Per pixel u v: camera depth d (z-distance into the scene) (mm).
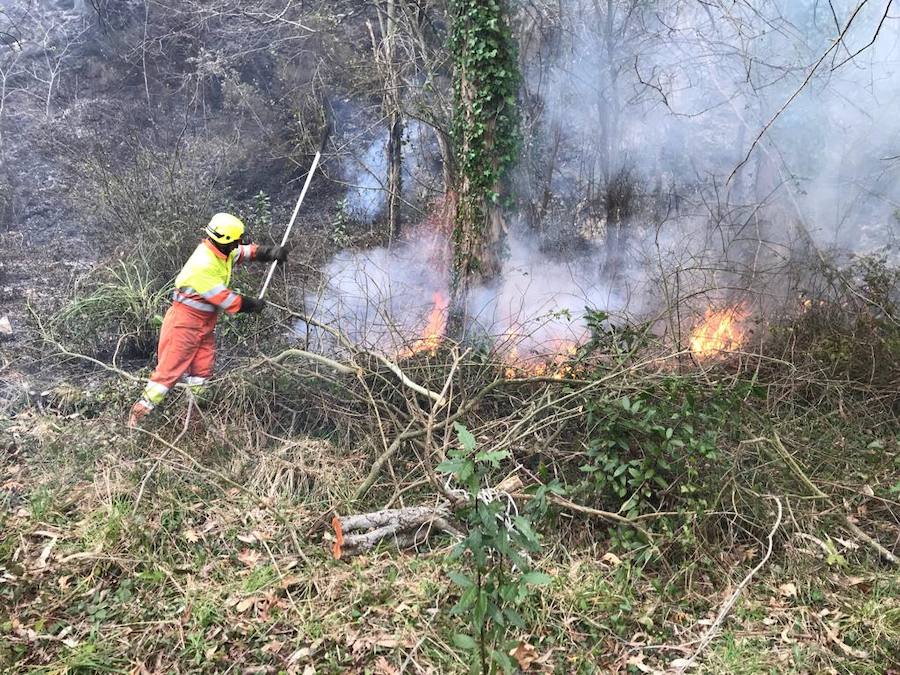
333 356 5914
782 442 4801
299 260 8508
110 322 6723
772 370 5922
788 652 3432
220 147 10508
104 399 5605
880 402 5656
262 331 6477
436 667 3262
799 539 4121
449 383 4801
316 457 4898
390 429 5145
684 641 3547
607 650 3477
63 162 10008
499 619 2947
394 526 4129
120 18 11820
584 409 4594
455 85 6449
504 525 3230
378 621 3521
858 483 4602
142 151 9023
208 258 5258
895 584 3838
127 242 7461
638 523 4086
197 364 5453
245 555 4035
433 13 8922
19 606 3555
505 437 4785
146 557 3902
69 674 3166
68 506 4352
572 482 4602
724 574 3939
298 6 10352
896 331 5895
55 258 8391
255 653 3346
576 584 3803
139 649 3326
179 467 4609
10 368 6160
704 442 4125
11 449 5023
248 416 5332
